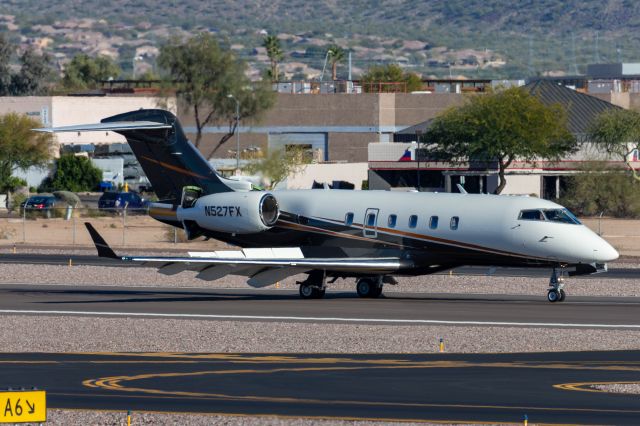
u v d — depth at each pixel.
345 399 74.75
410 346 98.38
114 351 96.50
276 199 146.12
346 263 134.25
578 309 126.00
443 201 137.25
